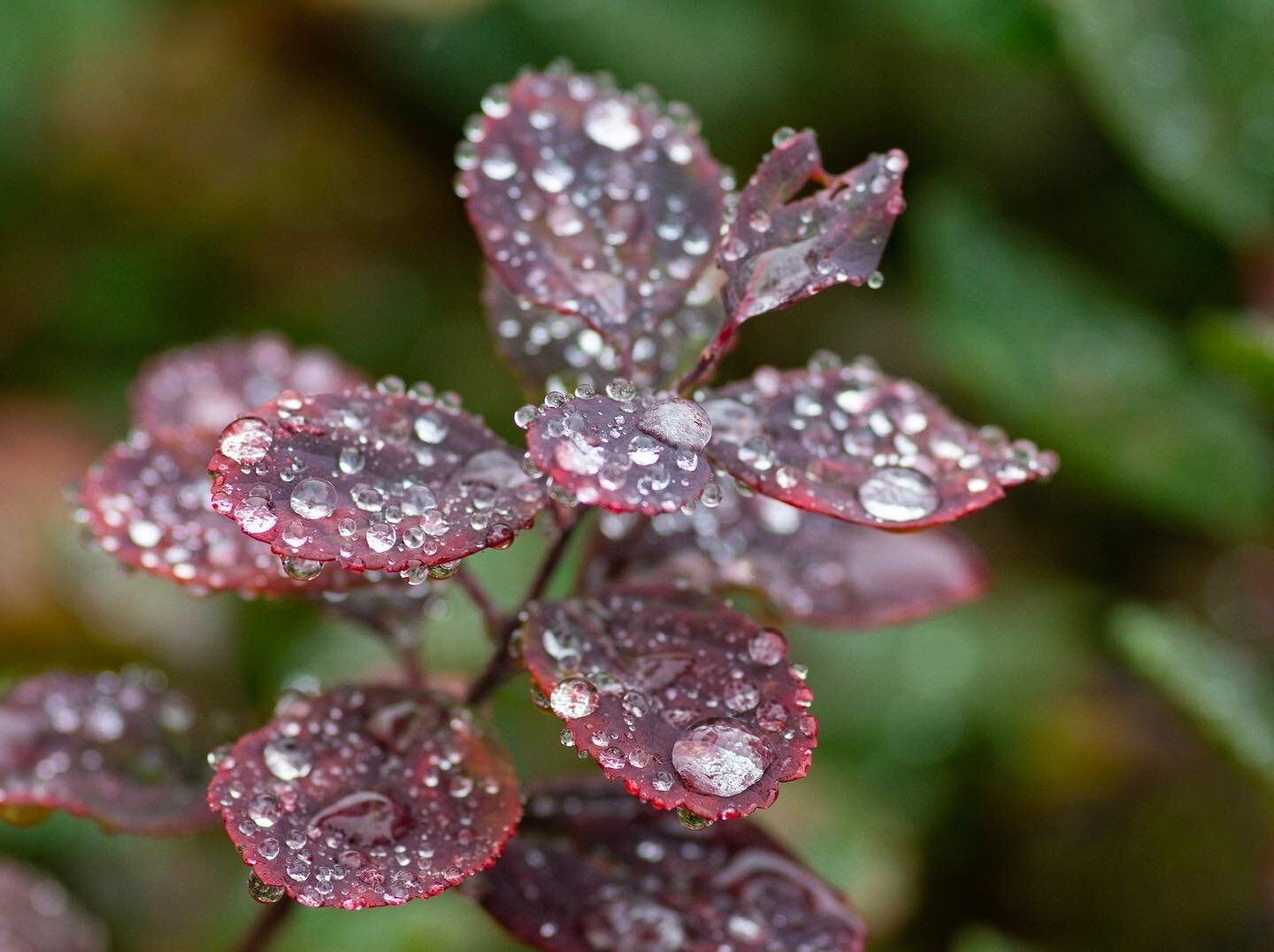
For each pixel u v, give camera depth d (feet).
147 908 1.54
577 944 1.08
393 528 1.02
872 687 1.69
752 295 1.04
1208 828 1.61
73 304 2.01
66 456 1.87
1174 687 1.31
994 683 1.72
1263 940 1.55
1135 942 1.59
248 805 1.04
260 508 1.01
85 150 2.07
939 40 1.74
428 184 2.17
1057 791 1.66
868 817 1.56
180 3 2.15
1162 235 2.00
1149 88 1.62
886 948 1.60
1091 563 1.93
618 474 1.00
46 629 1.69
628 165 1.09
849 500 1.04
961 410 1.98
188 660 1.71
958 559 1.14
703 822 1.01
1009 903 1.64
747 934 1.09
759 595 1.12
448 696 1.08
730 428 1.05
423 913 1.38
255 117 2.14
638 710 1.02
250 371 1.21
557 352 1.11
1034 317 1.64
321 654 1.64
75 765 1.11
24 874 1.23
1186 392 1.64
